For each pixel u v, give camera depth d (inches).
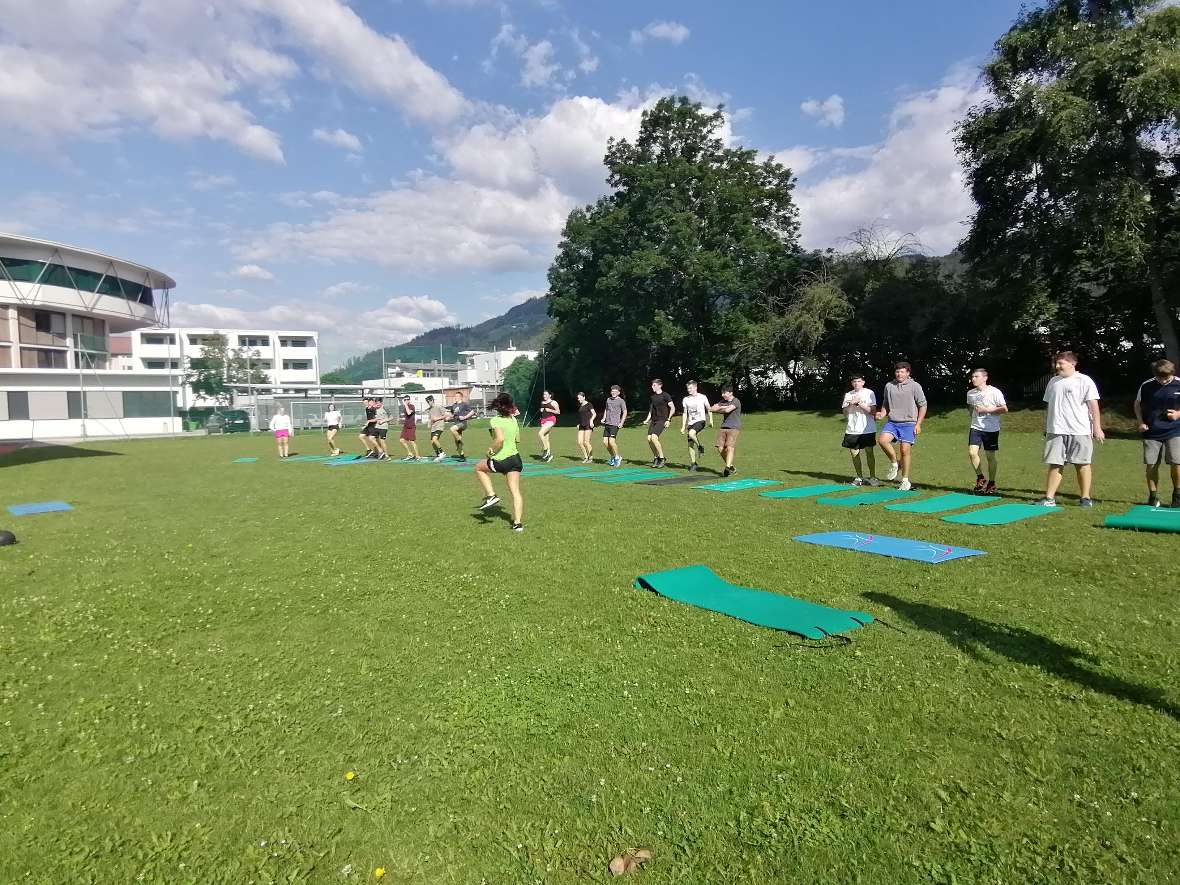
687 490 442.6
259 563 264.1
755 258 1381.6
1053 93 829.2
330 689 147.3
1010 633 168.7
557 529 315.3
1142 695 134.7
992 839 94.6
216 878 90.6
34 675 158.1
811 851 93.2
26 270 1630.2
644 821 100.1
